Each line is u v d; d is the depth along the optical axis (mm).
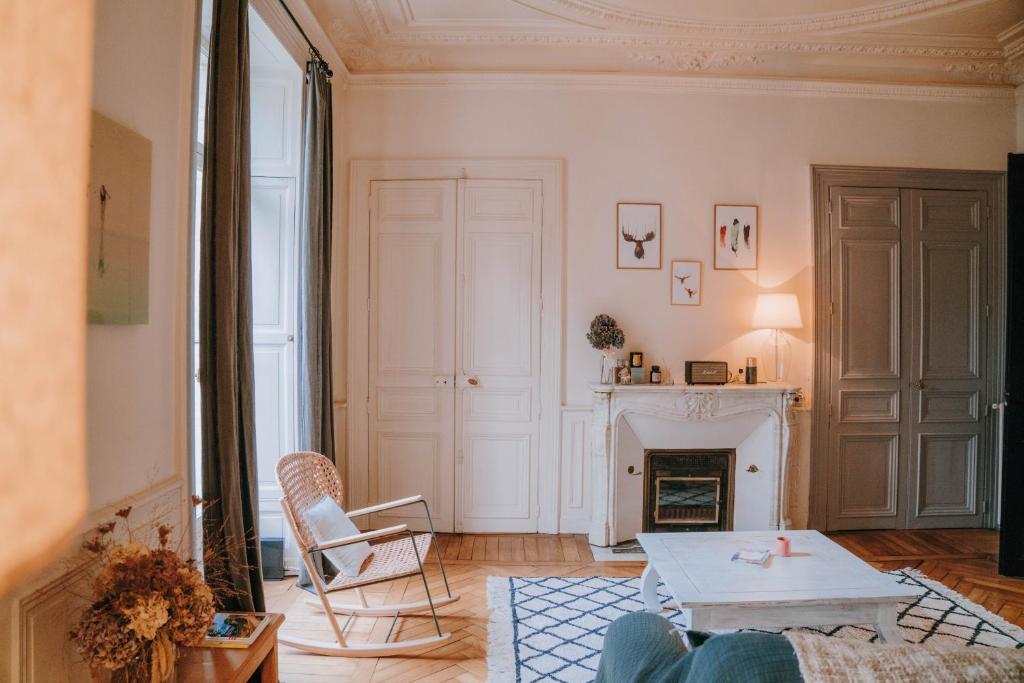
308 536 2746
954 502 4340
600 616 2891
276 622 1868
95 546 1453
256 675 1851
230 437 2230
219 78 2227
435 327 4117
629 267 4133
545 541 3980
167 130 1983
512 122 4105
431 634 2748
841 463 4258
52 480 1452
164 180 1973
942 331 4309
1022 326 3436
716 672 944
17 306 1326
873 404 4273
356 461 4121
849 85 4180
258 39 3051
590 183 4121
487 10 3633
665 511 4051
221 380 2211
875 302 4258
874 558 3736
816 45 4031
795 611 2285
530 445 4125
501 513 4129
